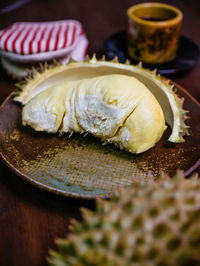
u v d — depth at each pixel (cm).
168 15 60
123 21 75
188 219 29
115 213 30
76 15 77
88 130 45
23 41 54
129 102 43
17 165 41
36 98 47
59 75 51
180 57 60
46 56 54
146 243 28
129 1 84
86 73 51
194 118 47
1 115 47
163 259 28
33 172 41
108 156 43
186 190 31
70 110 46
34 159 42
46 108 46
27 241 36
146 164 42
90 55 63
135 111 43
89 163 42
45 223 38
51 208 39
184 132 44
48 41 54
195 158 42
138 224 29
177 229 29
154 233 29
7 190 40
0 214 38
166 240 28
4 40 54
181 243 28
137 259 28
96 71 50
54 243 36
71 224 38
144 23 54
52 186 39
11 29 60
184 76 59
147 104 43
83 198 37
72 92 47
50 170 41
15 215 38
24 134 46
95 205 39
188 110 48
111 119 44
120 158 43
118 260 28
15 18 76
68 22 64
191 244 28
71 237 29
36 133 46
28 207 39
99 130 45
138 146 43
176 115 45
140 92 44
